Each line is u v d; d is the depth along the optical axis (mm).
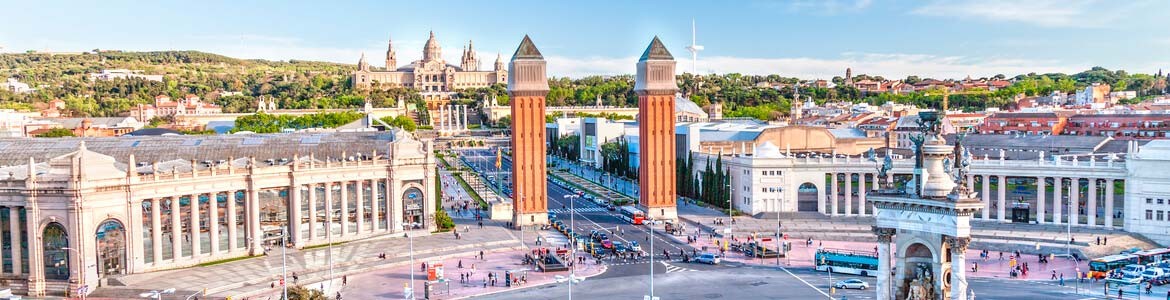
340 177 195750
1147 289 145250
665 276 166625
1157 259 172375
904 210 84000
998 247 190375
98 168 155500
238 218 180750
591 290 155125
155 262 164750
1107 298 141375
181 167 178500
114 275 159250
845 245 197375
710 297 148000
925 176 83125
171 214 167625
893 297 86438
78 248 151500
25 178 153375
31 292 153875
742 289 153750
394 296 151500
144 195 162250
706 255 179000
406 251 188250
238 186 179125
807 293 149750
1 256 156750
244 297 148875
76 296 151375
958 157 81812
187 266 169625
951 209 79188
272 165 189000
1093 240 188875
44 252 154125
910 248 85312
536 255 183500
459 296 151750
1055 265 173000
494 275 166000
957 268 79500
